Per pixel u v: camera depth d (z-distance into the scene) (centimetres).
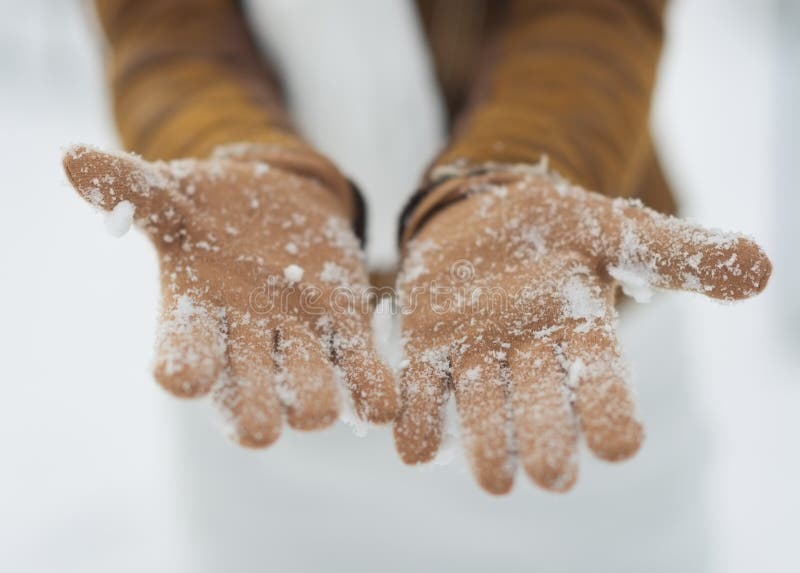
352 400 64
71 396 138
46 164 169
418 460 64
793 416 137
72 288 152
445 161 74
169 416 89
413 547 88
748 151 174
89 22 88
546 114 75
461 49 83
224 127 75
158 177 65
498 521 87
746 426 135
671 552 90
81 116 176
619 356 63
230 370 62
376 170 83
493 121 75
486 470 61
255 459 87
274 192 70
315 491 87
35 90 179
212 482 88
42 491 126
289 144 74
